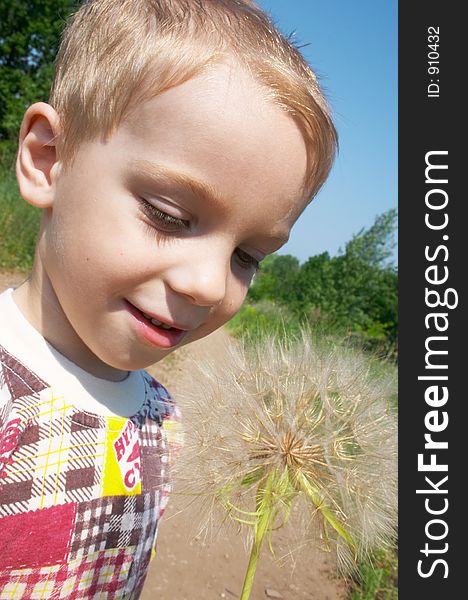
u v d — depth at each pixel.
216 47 1.18
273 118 1.15
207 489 1.40
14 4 23.39
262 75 1.18
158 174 1.11
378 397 1.61
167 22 1.21
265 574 4.35
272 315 14.62
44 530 1.30
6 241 9.41
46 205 1.29
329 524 1.43
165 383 5.79
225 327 12.48
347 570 1.45
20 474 1.27
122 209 1.16
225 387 1.55
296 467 1.40
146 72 1.13
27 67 24.62
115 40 1.22
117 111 1.15
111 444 1.47
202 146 1.10
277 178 1.18
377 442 1.52
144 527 1.60
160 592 3.70
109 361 1.33
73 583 1.38
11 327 1.37
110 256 1.17
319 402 1.54
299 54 1.38
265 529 1.30
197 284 1.16
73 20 1.40
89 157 1.19
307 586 4.30
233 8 1.33
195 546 4.36
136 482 1.55
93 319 1.27
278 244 1.33
